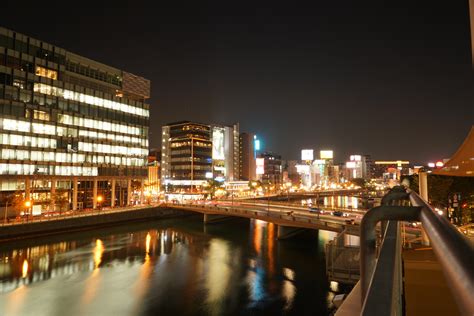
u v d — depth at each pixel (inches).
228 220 3887.8
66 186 3373.5
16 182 2942.9
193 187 6038.4
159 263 2062.0
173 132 6471.5
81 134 3511.3
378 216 96.0
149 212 3715.6
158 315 1352.1
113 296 1535.4
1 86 2864.2
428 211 80.4
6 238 2397.9
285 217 2645.2
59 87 3329.2
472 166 536.7
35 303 1444.4
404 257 374.9
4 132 2869.1
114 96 3907.5
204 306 1438.2
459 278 36.1
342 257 1296.8
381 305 46.8
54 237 2667.3
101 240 2669.8
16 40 3019.2
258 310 1397.6
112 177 3806.6
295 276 1809.8
